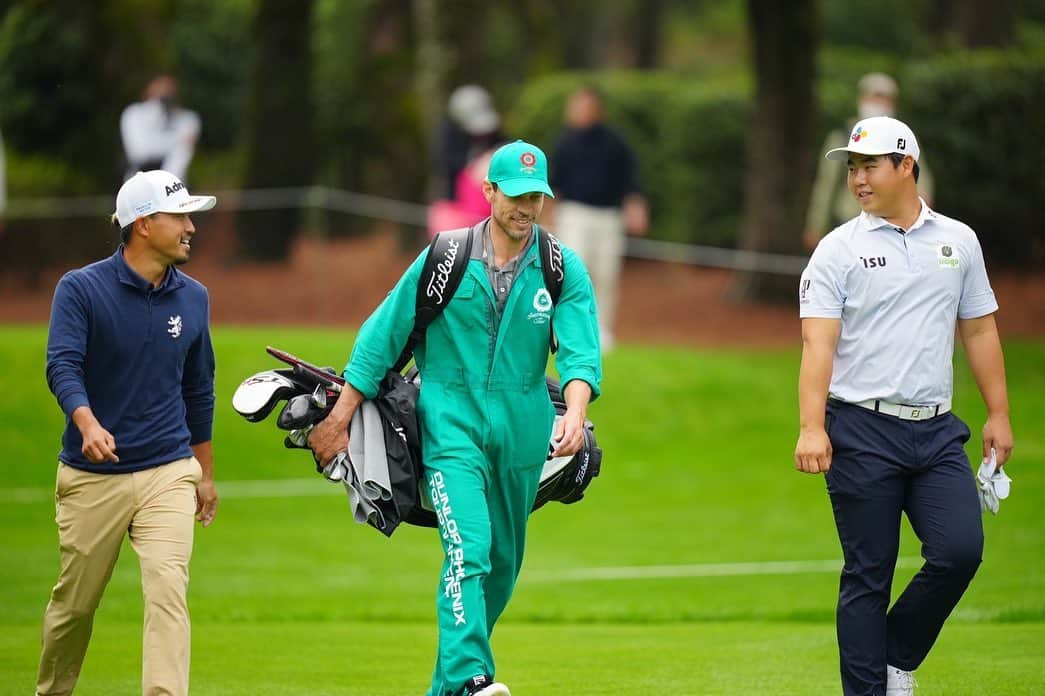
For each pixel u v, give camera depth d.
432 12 79.31
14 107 73.75
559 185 55.06
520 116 80.06
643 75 84.25
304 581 36.12
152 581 19.69
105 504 20.09
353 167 86.75
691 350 59.03
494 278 20.27
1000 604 31.22
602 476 47.19
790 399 53.62
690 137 75.94
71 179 69.19
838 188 49.44
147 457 20.23
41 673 21.06
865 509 20.17
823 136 74.25
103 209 66.69
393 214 79.38
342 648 26.88
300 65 74.56
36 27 73.69
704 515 42.94
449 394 20.41
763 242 68.12
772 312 66.88
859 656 20.12
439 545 40.97
